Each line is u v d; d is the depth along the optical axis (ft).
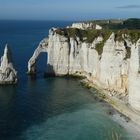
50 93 384.68
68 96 373.20
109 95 369.91
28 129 271.90
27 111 317.22
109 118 300.81
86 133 264.31
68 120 295.07
